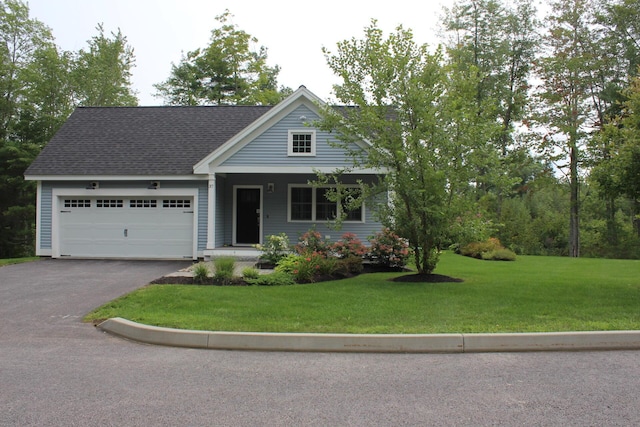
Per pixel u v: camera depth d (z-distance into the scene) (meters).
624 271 14.91
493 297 9.20
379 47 11.10
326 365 5.71
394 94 11.05
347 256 14.47
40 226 17.98
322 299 9.04
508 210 34.62
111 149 18.56
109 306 8.76
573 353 6.21
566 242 36.16
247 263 15.93
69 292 10.60
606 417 4.16
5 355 6.15
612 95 28.83
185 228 17.80
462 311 7.97
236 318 7.55
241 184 18.52
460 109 11.09
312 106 16.81
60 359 5.97
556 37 30.58
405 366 5.66
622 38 29.47
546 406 4.41
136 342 6.82
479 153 11.15
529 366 5.64
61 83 31.55
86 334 7.27
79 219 18.06
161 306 8.49
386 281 11.70
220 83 38.41
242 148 16.84
